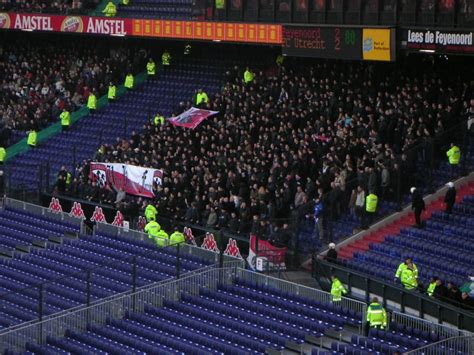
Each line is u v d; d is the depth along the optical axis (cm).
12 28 19612
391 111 14262
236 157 15150
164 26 17675
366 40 14725
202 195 14800
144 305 13062
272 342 11981
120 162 16475
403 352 10931
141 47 19400
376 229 13350
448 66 15262
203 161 15250
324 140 14550
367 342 11294
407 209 13425
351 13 15075
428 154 13588
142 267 14162
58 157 17950
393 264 12619
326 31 15262
